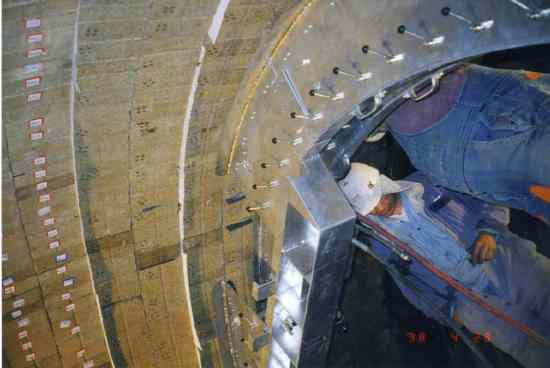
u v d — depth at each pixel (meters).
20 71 6.10
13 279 7.71
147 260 8.34
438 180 7.58
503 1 5.07
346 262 6.82
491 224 8.72
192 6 6.15
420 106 7.03
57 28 5.92
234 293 8.57
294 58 6.27
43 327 8.36
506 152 6.59
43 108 6.52
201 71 6.73
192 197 7.91
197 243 8.38
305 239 6.62
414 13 5.43
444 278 8.65
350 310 10.09
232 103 7.11
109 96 6.65
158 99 6.88
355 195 7.99
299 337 7.06
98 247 7.96
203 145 7.44
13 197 7.03
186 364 9.58
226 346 8.99
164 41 6.36
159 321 9.02
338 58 5.93
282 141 6.61
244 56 6.70
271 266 7.57
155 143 7.29
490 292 8.77
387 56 5.67
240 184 7.59
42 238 7.58
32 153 6.82
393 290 10.27
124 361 9.09
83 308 8.52
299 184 6.48
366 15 5.64
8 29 5.73
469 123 6.80
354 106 5.99
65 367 8.88
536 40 5.12
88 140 6.96
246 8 6.23
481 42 5.30
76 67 6.28
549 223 6.97
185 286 8.80
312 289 6.66
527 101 6.47
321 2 5.92
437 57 5.50
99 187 7.44
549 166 6.29
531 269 8.70
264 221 7.20
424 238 8.55
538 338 8.95
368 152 9.54
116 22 6.04
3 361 8.29
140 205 7.81
